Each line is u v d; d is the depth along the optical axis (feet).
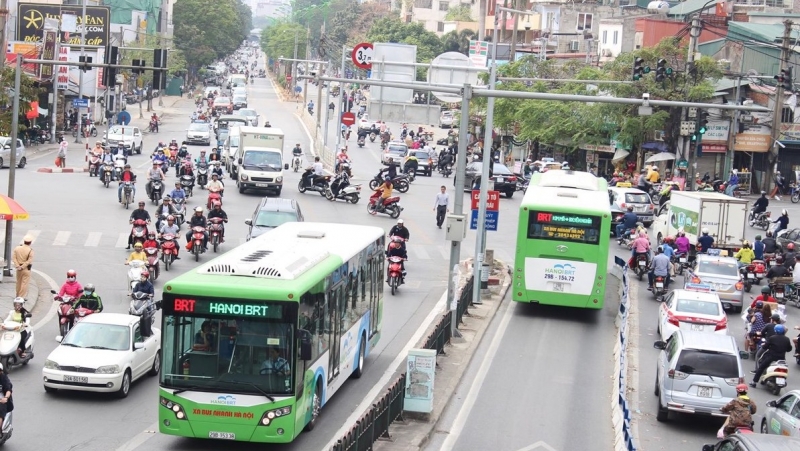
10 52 288.30
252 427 65.57
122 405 77.46
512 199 230.48
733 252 153.89
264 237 82.94
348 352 83.15
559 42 416.46
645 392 91.91
